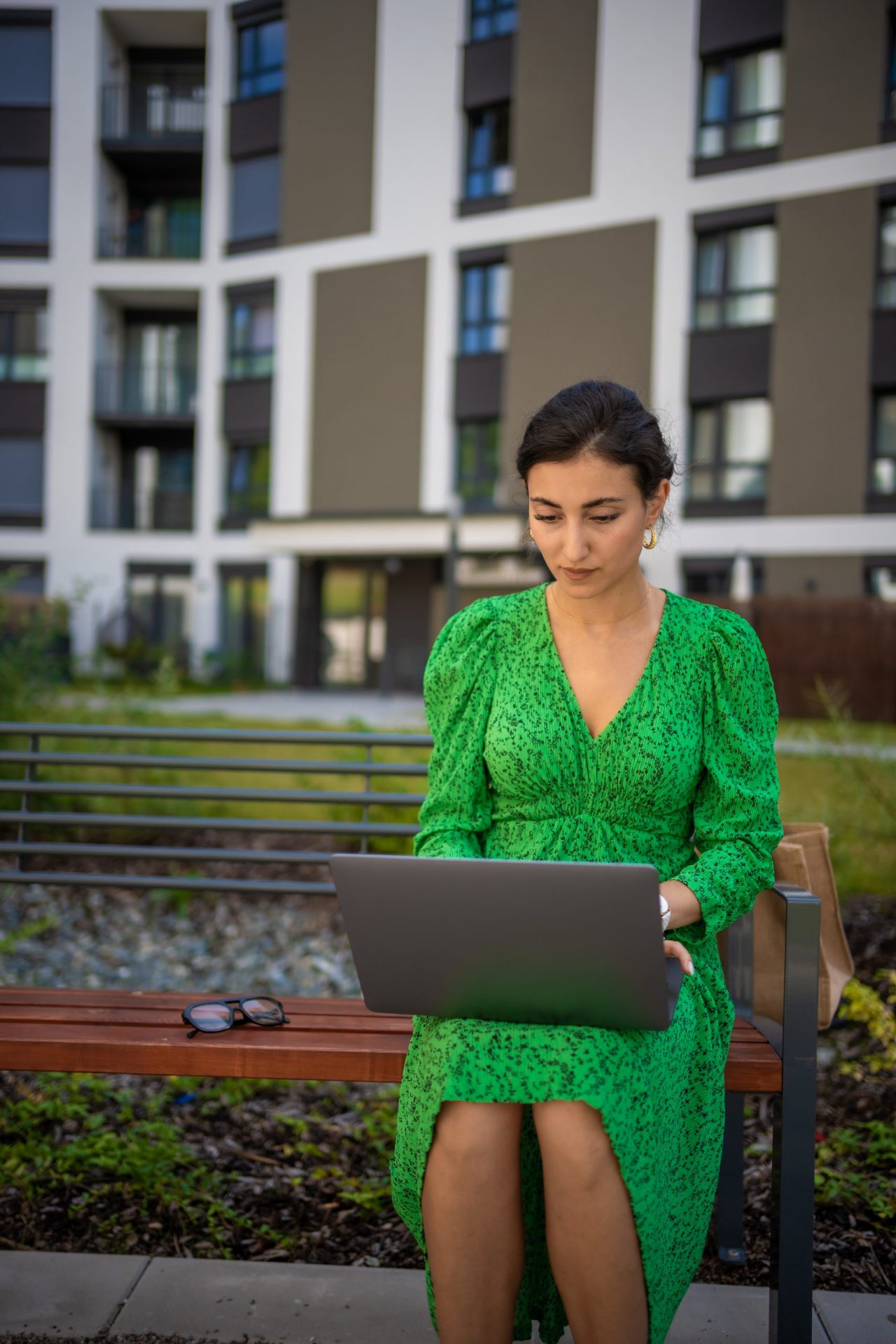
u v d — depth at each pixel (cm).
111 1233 216
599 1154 139
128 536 2327
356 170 2102
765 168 1748
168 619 2350
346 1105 282
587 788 166
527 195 1930
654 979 138
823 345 1722
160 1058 173
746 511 1786
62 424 2314
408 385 2059
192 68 2341
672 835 169
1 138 2275
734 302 1791
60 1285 196
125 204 2384
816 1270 206
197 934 452
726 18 1766
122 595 2331
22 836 317
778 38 1739
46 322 2309
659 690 166
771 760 170
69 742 593
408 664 2191
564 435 155
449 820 174
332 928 457
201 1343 180
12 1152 238
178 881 316
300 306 2167
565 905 137
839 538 1728
